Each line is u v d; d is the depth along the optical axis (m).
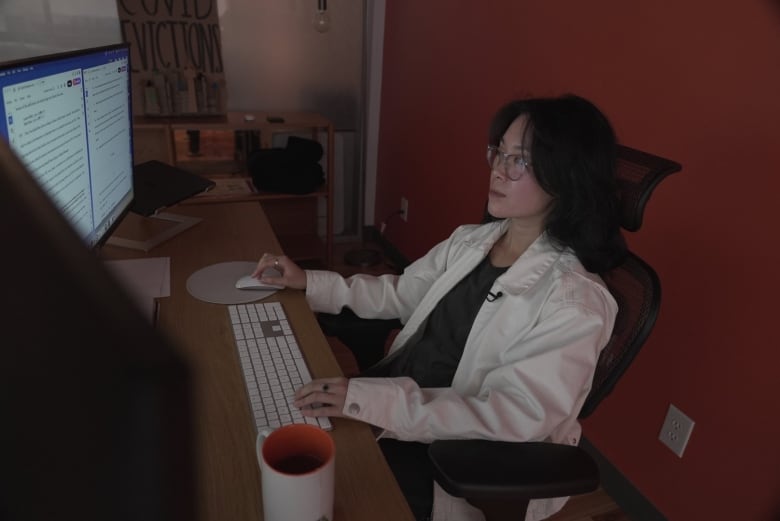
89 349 0.17
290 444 0.71
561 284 1.08
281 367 1.01
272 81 3.11
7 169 0.21
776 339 1.31
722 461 1.48
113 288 0.18
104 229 1.26
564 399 0.98
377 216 3.58
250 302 1.24
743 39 1.31
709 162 1.42
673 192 1.53
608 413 1.84
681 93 1.48
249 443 0.84
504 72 2.20
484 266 1.32
